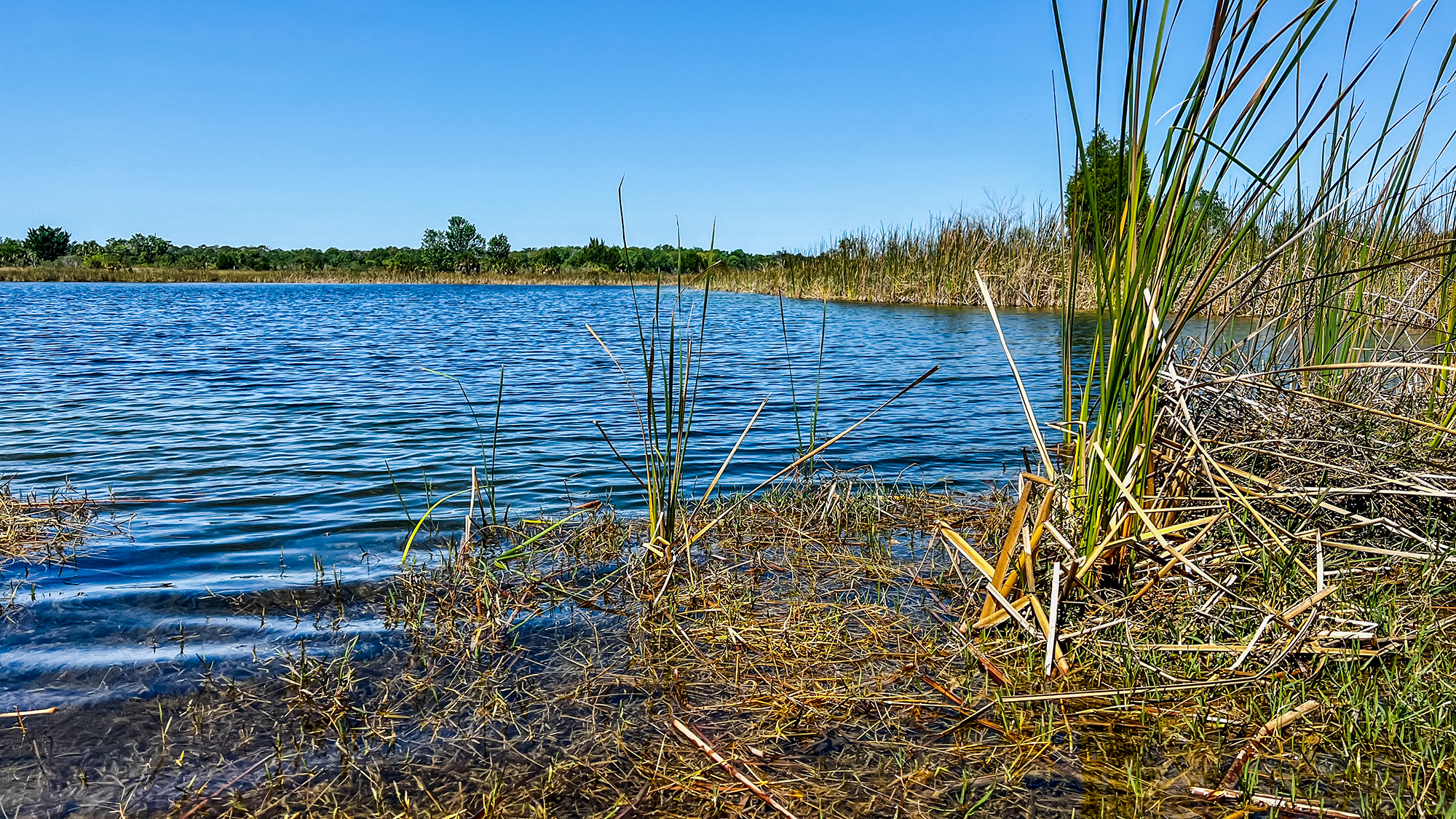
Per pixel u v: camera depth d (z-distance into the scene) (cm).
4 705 242
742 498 428
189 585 331
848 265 2364
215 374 915
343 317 1903
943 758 217
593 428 641
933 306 2034
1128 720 227
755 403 759
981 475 509
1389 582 270
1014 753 217
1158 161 245
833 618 296
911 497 450
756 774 213
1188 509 279
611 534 390
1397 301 391
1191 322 809
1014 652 260
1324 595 232
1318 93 234
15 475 491
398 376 913
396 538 388
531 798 205
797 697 246
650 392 342
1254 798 194
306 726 234
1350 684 224
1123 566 278
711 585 327
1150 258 250
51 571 343
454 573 339
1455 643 239
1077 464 280
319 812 200
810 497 447
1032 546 252
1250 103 234
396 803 203
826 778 210
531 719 238
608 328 1568
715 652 275
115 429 623
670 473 361
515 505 443
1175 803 197
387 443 584
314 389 814
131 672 262
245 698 248
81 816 197
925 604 310
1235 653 242
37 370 930
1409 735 211
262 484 477
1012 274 1981
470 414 692
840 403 760
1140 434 269
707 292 325
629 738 229
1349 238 402
